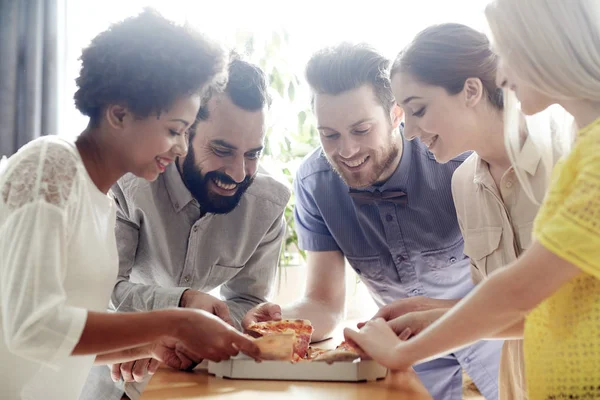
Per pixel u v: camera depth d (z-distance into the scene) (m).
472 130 1.60
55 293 1.11
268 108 1.73
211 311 1.53
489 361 2.02
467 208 1.75
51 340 1.10
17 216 1.11
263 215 1.87
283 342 1.27
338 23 3.21
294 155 3.15
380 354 1.24
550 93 1.11
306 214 2.15
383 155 1.85
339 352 1.28
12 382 1.20
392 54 3.18
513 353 1.67
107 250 1.29
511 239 1.67
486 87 1.57
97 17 3.24
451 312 1.15
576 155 1.05
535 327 1.12
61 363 1.12
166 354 1.39
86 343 1.12
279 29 3.16
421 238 2.03
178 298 1.58
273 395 1.14
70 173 1.18
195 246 1.83
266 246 1.94
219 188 1.72
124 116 1.24
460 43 1.56
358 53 1.79
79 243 1.20
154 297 1.62
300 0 3.20
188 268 1.85
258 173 1.91
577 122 1.14
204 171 1.69
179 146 1.30
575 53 1.07
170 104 1.23
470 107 1.58
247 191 1.85
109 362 1.44
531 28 1.08
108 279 1.29
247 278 1.95
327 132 1.83
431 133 1.63
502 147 1.62
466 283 2.09
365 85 1.78
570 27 1.07
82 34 3.24
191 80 1.24
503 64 1.17
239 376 1.27
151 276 1.89
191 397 1.13
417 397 1.14
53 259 1.11
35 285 1.10
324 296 2.10
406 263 2.07
